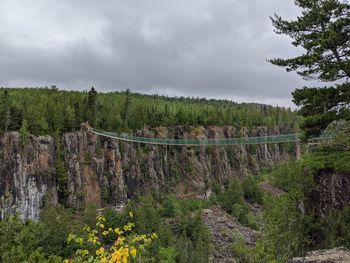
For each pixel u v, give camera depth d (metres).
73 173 143.62
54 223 72.44
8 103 128.38
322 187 31.98
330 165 30.84
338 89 29.88
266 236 32.88
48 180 131.88
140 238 11.34
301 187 32.88
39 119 138.00
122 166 166.50
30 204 123.31
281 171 44.12
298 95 31.42
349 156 30.55
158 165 188.75
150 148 188.50
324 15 30.09
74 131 150.38
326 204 31.38
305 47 31.08
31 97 162.00
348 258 23.08
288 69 32.22
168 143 194.75
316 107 31.06
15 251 16.08
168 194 181.75
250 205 166.50
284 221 31.02
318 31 31.72
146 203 138.88
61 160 142.12
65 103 156.88
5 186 118.25
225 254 112.19
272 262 28.28
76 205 139.50
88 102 165.38
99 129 162.75
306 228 30.36
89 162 150.75
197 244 101.12
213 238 123.69
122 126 179.50
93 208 107.88
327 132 39.56
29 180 124.69
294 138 190.12
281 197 34.72
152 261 12.27
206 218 142.12
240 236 125.75
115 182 157.62
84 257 12.02
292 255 28.39
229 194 162.75
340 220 28.23
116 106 187.50
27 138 127.25
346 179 30.14
